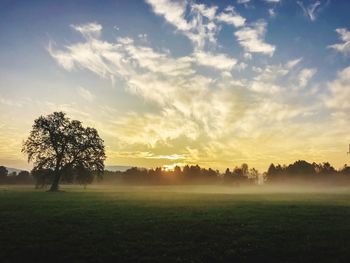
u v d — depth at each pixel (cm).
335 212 3322
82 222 2577
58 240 1973
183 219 2753
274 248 1808
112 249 1797
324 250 1772
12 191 8175
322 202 4891
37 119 8588
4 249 1770
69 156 8638
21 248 1791
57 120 8675
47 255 1684
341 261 1598
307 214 3138
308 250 1764
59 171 8525
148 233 2166
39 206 3794
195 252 1758
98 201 4722
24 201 4550
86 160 8756
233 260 1641
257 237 2070
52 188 8388
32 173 8600
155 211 3359
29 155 8438
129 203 4400
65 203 4266
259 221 2664
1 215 2952
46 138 8519
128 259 1639
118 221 2636
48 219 2712
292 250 1767
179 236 2089
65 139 8556
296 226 2430
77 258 1648
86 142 8819
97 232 2192
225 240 2000
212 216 2970
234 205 4200
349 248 1781
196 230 2275
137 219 2747
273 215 3069
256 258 1661
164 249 1798
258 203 4591
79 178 8962
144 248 1816
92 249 1784
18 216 2888
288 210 3531
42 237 2033
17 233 2139
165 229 2306
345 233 2177
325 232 2209
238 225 2486
